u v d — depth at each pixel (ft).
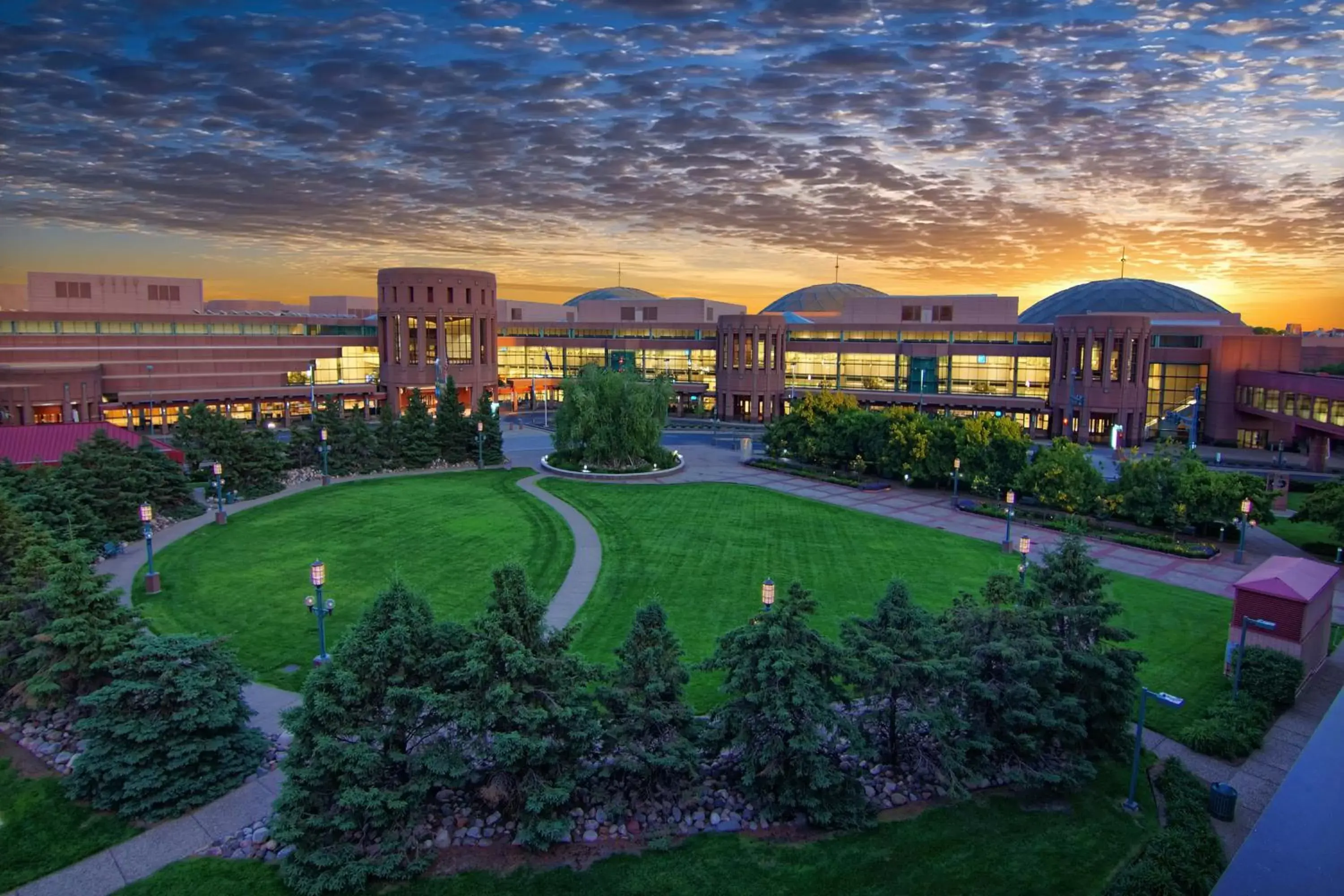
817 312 532.32
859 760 82.48
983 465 220.23
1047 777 76.89
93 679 88.22
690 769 71.72
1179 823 74.49
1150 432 355.56
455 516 193.36
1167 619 131.54
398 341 376.27
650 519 193.67
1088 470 201.05
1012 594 90.07
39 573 97.19
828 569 154.10
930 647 78.18
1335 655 119.24
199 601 130.31
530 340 477.36
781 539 176.04
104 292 342.64
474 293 381.19
